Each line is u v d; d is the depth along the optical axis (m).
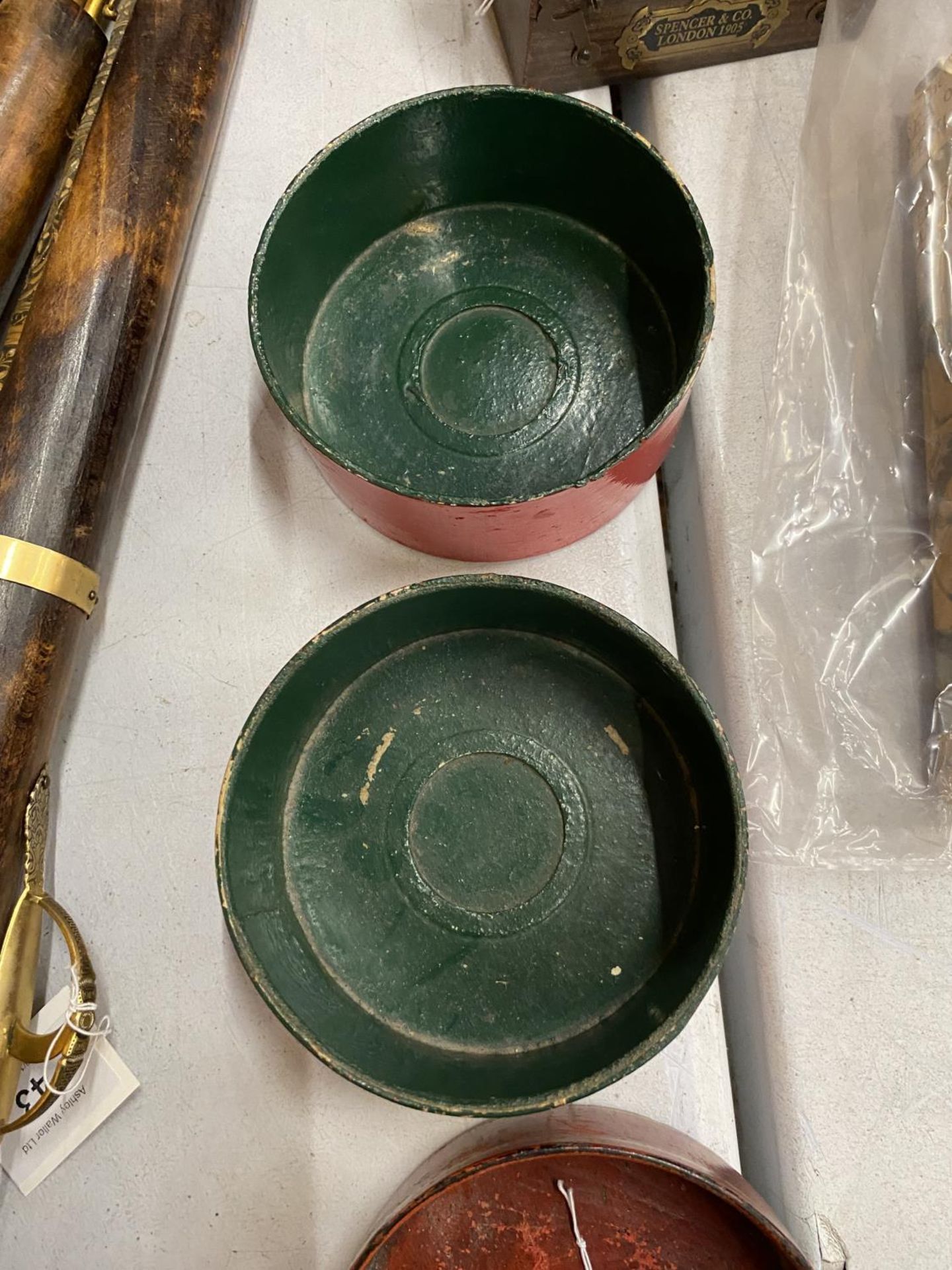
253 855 0.68
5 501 0.67
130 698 0.79
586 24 0.79
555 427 0.81
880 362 0.78
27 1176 0.71
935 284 0.74
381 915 0.74
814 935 0.71
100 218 0.72
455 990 0.71
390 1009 0.71
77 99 0.80
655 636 0.79
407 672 0.78
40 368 0.69
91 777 0.77
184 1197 0.70
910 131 0.78
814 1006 0.70
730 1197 0.54
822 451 0.78
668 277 0.81
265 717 0.64
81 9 0.80
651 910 0.72
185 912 0.75
